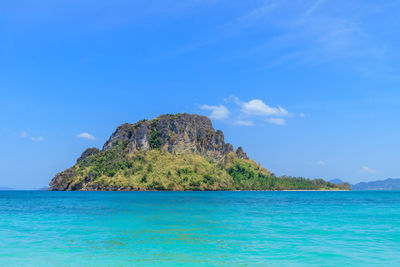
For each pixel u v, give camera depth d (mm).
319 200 136750
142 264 25328
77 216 60469
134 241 34406
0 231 41594
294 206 92750
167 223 49531
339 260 26719
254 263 25625
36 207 85938
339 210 76562
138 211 71875
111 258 27172
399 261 26469
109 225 47125
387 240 35281
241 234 39156
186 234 39031
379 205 98125
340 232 40875
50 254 28625
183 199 138375
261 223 49688
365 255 28391
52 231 41375
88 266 24906
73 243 33406
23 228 44219
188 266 24781
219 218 56906
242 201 124312
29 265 25281
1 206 90688
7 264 25562
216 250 30094
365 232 40812
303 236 37719
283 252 29344
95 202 112062
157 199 137500
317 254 28641
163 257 27484
